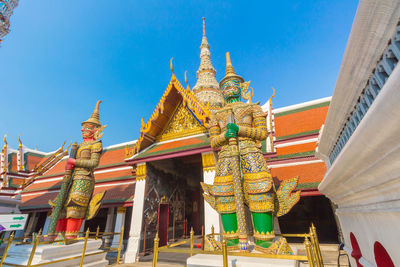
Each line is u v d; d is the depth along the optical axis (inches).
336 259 330.3
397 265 76.9
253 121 228.4
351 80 84.3
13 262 262.7
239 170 182.2
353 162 79.1
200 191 623.8
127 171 629.9
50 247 265.6
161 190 461.4
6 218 289.4
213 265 146.6
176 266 312.0
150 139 462.3
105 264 324.8
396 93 40.7
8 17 614.9
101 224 737.6
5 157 753.6
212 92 826.8
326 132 149.9
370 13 56.0
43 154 904.9
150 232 400.2
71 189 322.0
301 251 375.6
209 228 312.0
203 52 1021.8
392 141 50.9
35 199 630.5
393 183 64.7
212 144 218.8
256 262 137.9
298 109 585.6
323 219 604.4
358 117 97.0
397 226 71.2
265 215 174.6
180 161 575.8
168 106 454.9
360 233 123.1
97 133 379.9
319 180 365.7
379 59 68.1
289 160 436.8
